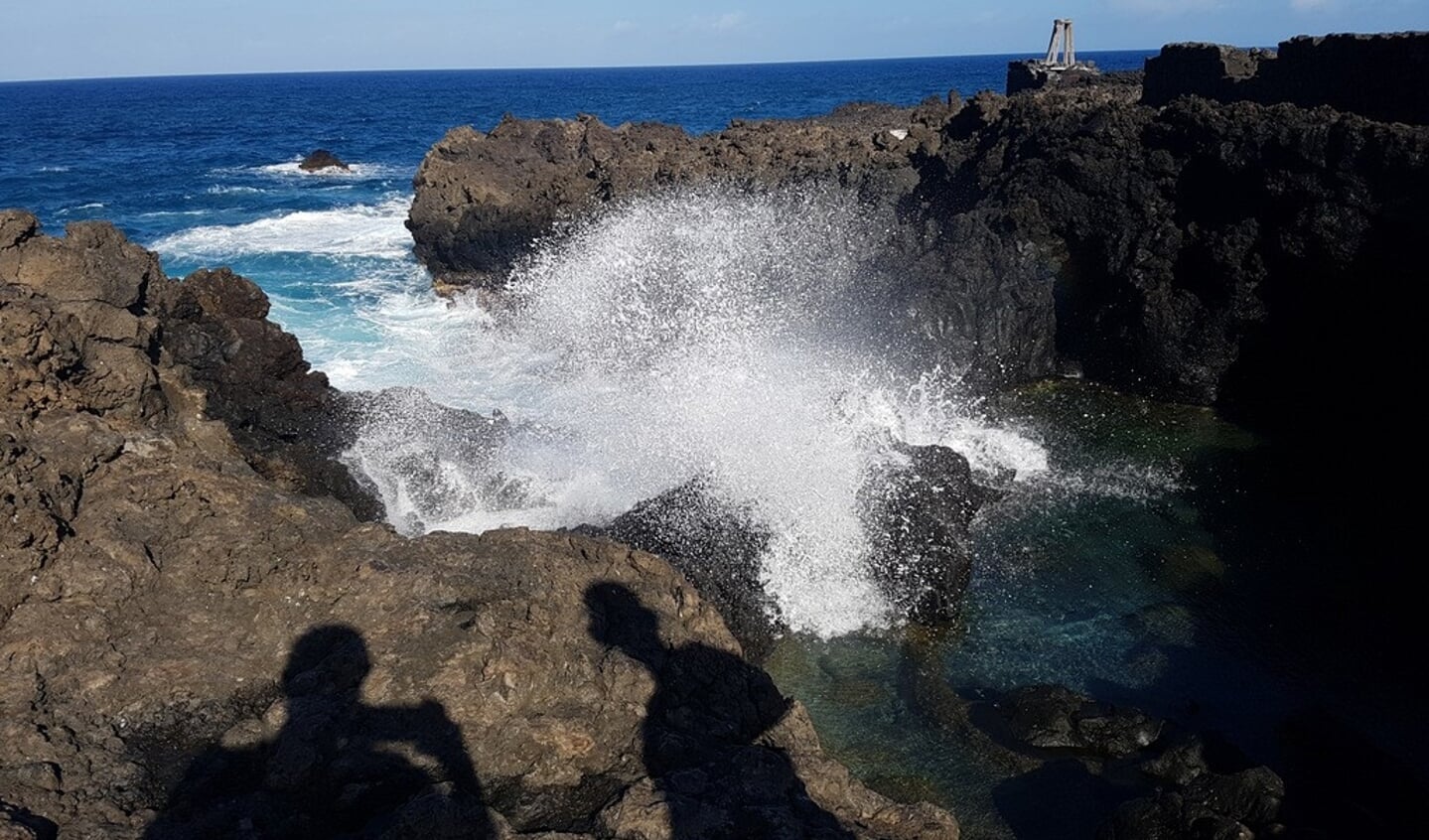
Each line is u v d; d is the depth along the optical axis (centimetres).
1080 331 1744
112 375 891
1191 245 1638
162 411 938
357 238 2900
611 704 693
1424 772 880
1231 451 1471
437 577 735
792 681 995
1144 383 1655
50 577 704
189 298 1212
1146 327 1634
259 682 675
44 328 841
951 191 2130
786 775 668
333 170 5312
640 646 756
